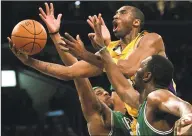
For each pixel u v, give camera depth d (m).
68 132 14.29
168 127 4.79
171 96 4.78
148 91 5.10
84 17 14.07
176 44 14.61
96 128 6.48
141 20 6.64
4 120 14.26
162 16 14.09
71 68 6.12
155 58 5.11
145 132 4.85
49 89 14.63
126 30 6.59
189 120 4.24
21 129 14.27
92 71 6.16
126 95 5.48
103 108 6.49
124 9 6.64
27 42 5.84
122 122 6.46
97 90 7.03
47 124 14.41
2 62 14.23
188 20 14.19
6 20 14.02
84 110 6.50
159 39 6.36
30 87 14.56
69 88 14.63
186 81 14.66
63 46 5.50
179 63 14.79
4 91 14.34
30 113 14.41
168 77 5.08
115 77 5.52
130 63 6.04
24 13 14.11
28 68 14.52
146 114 4.85
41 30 5.95
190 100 14.59
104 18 13.95
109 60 5.54
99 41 5.54
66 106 14.58
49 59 14.02
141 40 6.32
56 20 6.37
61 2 13.95
